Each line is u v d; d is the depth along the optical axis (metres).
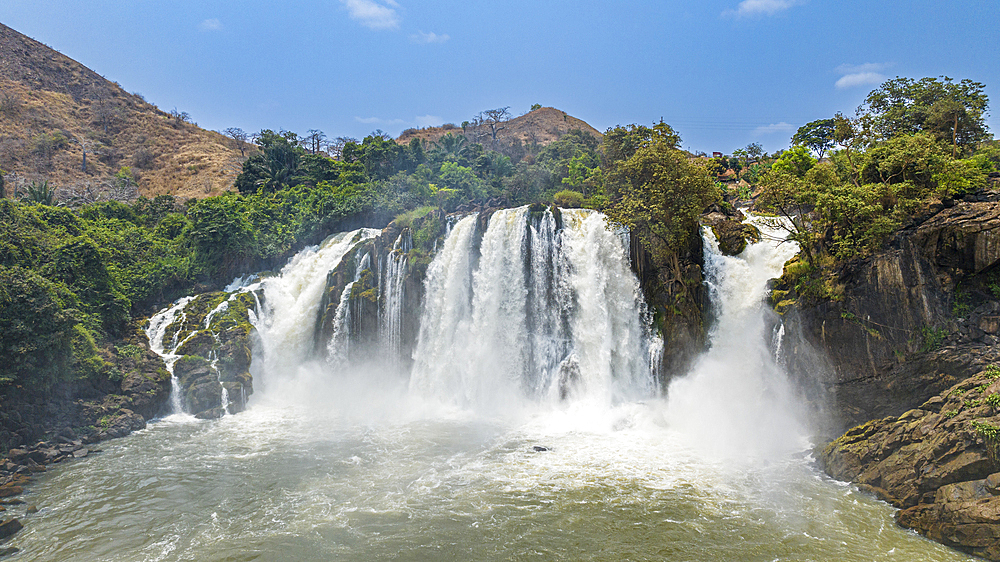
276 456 32.22
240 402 42.94
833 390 31.59
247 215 62.44
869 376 30.28
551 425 37.44
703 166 42.22
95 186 106.31
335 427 38.16
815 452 29.59
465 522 23.72
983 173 33.97
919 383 28.67
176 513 25.06
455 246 47.00
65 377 36.28
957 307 28.25
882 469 25.30
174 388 42.16
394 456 31.92
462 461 30.89
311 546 22.02
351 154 91.12
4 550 21.84
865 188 31.39
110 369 39.50
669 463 29.95
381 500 26.05
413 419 39.97
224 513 24.98
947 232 28.42
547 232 43.22
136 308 50.59
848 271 31.42
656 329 39.72
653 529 22.80
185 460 31.72
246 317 49.62
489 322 44.16
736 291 38.16
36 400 34.34
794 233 35.31
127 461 31.56
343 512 24.89
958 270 28.31
